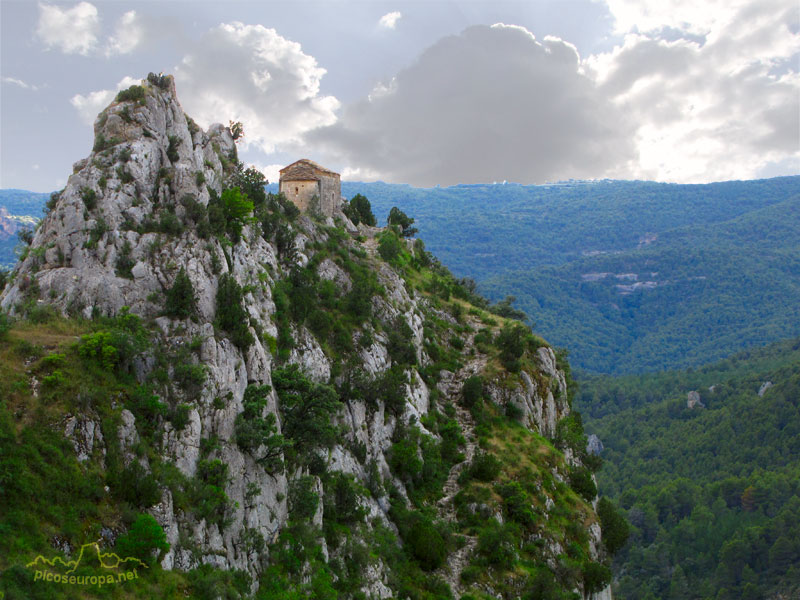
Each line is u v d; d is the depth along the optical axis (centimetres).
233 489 3869
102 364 3734
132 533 3153
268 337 5341
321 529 4512
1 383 3331
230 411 4056
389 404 6681
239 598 3453
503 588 5619
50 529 2998
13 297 4600
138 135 5244
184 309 4359
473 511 6309
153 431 3672
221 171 6706
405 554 5484
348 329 7100
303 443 4756
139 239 4725
